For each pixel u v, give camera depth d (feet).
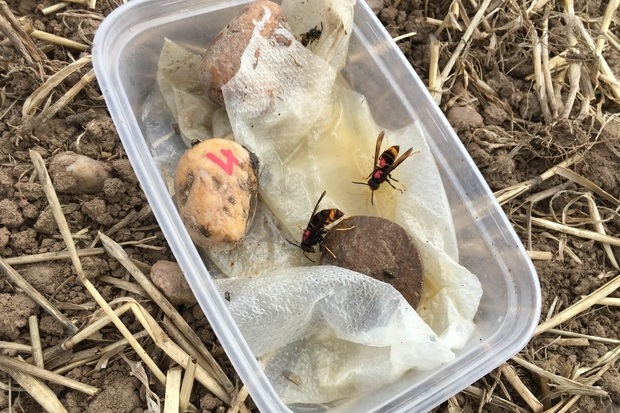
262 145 0.93
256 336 0.81
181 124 0.96
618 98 1.11
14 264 0.85
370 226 0.87
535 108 1.08
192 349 0.84
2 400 0.79
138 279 0.85
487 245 0.88
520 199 1.03
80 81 0.95
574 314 0.95
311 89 0.96
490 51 1.10
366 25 0.98
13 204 0.87
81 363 0.82
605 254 1.01
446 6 1.14
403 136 0.95
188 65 0.97
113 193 0.89
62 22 1.01
